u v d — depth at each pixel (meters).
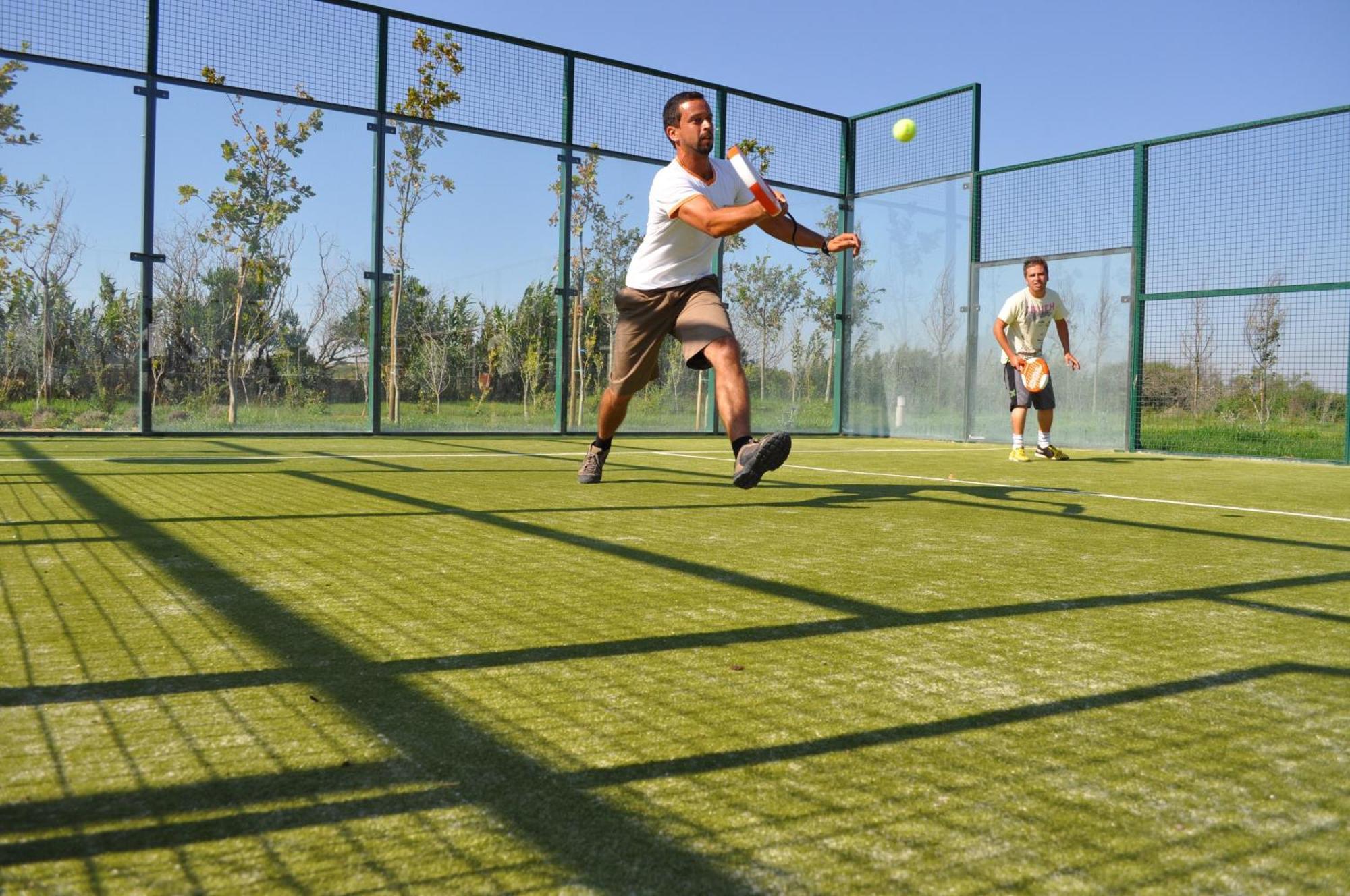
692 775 1.21
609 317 9.43
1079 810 1.13
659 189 3.38
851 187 10.72
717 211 3.15
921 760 1.28
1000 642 1.88
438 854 1.00
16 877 0.94
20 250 7.16
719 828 1.07
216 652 1.70
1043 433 7.19
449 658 1.69
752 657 1.74
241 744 1.28
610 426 4.34
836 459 7.04
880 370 10.44
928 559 2.77
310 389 8.15
